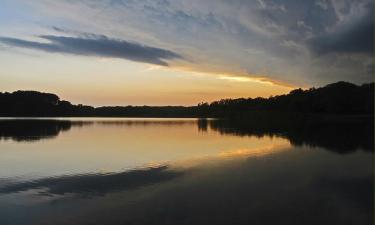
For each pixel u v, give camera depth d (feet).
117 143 147.54
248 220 43.50
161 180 66.33
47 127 273.75
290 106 541.34
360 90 501.56
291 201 51.83
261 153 108.27
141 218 44.24
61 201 52.01
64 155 107.04
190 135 198.18
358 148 121.39
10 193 56.95
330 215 45.68
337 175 71.46
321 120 404.77
